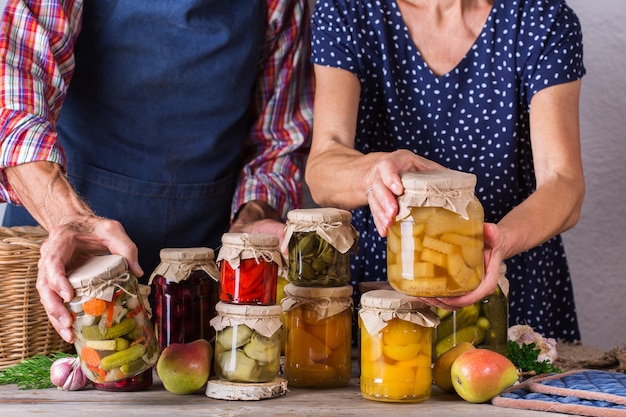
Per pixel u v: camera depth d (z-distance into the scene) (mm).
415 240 1227
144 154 1993
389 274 1275
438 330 1482
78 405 1288
